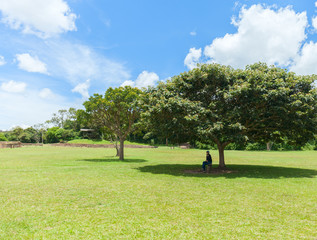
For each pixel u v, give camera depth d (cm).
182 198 862
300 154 4050
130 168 1856
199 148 6381
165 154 4041
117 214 676
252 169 1820
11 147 7119
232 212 697
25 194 923
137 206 757
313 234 537
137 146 7062
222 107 1512
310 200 839
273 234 536
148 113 1580
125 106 2450
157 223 604
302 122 1507
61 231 549
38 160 2620
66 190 998
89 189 1020
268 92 1370
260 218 645
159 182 1202
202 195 911
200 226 584
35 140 10694
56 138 10100
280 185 1123
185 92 1655
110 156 3369
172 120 1549
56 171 1619
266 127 1662
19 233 538
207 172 1611
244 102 1513
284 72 1546
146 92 1764
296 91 1501
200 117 1507
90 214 676
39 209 723
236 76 1565
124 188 1044
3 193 939
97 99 2575
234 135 1441
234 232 547
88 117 2692
